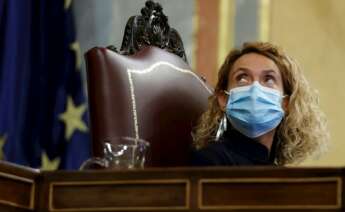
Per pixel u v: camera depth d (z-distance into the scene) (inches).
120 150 234.5
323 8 447.2
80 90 413.1
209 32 440.1
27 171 204.1
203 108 297.4
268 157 271.7
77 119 409.7
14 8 413.1
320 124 283.7
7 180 201.5
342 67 442.0
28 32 413.1
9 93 407.5
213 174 195.3
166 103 288.0
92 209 200.5
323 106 438.9
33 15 415.8
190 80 301.0
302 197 191.2
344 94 439.2
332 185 189.6
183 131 288.8
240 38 440.8
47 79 411.8
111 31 433.1
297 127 279.3
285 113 278.5
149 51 299.7
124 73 283.0
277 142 280.4
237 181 193.9
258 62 275.0
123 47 304.8
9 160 402.3
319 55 442.6
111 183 200.2
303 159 284.4
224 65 281.3
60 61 413.4
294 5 445.4
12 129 404.5
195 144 282.0
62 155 406.6
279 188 192.5
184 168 196.9
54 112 409.7
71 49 414.6
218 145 266.2
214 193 194.7
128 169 203.2
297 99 279.1
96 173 201.5
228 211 193.6
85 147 408.2
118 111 275.9
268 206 192.2
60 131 408.2
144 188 198.4
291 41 443.2
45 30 414.9
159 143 281.3
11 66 409.1
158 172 197.8
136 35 306.8
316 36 443.8
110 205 199.5
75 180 202.4
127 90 280.8
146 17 311.1
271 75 275.0
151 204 197.3
